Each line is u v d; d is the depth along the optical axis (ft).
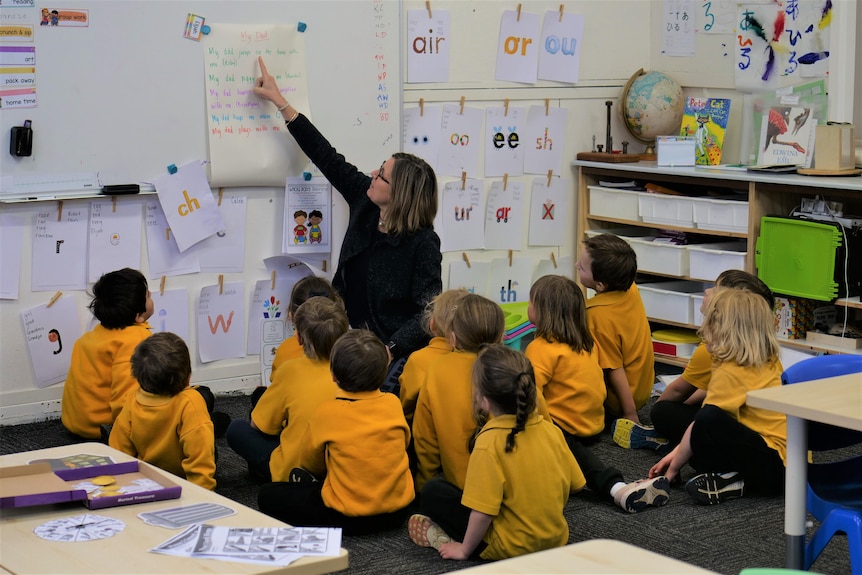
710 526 10.16
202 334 14.12
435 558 9.33
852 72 14.88
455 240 16.33
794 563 7.82
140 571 5.51
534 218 17.04
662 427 12.34
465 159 16.20
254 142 13.92
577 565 4.89
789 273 14.15
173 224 13.60
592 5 16.99
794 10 15.44
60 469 7.11
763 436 10.50
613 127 17.62
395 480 9.65
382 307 12.65
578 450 11.14
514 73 16.39
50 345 13.16
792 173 14.60
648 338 13.28
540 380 11.54
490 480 8.73
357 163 14.83
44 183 12.75
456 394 10.18
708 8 16.79
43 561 5.66
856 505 8.24
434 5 15.51
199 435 9.77
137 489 6.82
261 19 13.82
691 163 16.15
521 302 16.69
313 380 10.33
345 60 14.48
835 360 8.79
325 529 6.14
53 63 12.60
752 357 10.37
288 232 14.39
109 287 12.27
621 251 12.86
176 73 13.35
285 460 10.25
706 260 15.29
